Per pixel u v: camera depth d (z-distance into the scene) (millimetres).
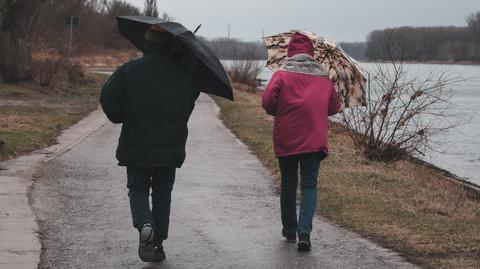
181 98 6129
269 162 12781
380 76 14055
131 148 6066
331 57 8383
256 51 44031
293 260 6617
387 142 14336
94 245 6879
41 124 16734
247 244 7164
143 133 6035
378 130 14305
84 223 7750
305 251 6941
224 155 13797
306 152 6898
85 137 15562
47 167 11219
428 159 18984
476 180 15719
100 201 8945
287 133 6965
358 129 14516
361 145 14453
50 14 55250
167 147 6070
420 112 14297
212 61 6168
